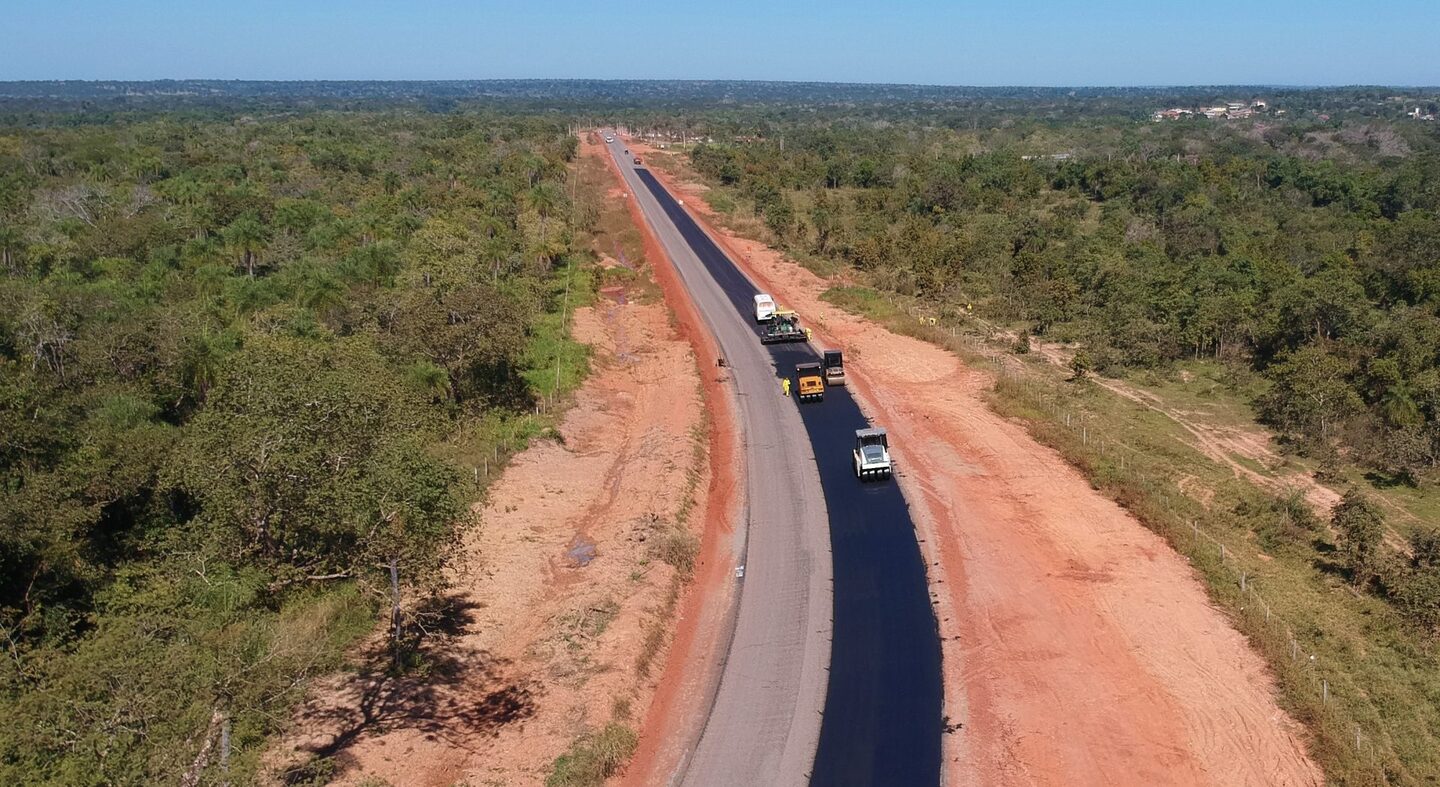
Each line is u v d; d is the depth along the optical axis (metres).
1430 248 77.50
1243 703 29.55
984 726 28.95
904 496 44.91
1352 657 31.86
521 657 31.61
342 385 28.00
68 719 18.16
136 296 67.00
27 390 40.75
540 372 60.88
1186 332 68.94
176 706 18.89
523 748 27.06
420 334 51.03
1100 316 76.12
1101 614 34.66
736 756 27.94
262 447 25.41
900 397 58.56
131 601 26.75
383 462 26.30
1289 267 80.88
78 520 32.97
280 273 76.94
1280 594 35.91
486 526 40.84
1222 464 49.91
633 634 32.91
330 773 25.12
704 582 38.25
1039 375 64.44
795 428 54.16
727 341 71.69
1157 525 40.81
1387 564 36.69
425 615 32.62
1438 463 48.34
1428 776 26.44
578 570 37.56
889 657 32.59
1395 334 57.84
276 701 22.83
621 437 53.78
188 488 31.22
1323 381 55.34
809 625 34.75
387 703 28.58
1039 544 40.03
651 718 29.75
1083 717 29.17
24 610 30.78
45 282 65.62
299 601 31.52
